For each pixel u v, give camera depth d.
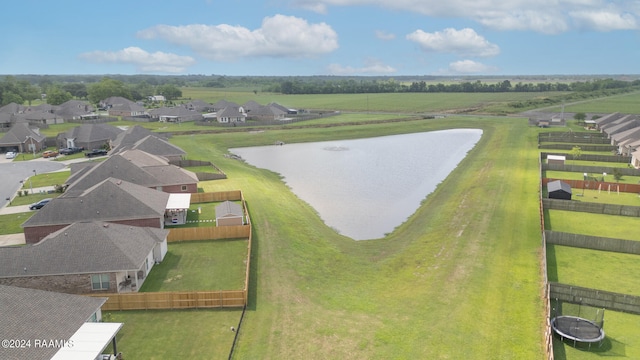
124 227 41.50
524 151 96.44
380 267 43.12
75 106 166.50
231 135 125.12
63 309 28.23
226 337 31.09
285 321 33.19
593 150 96.88
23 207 60.59
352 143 120.31
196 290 37.84
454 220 53.94
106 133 108.38
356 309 35.00
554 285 35.31
